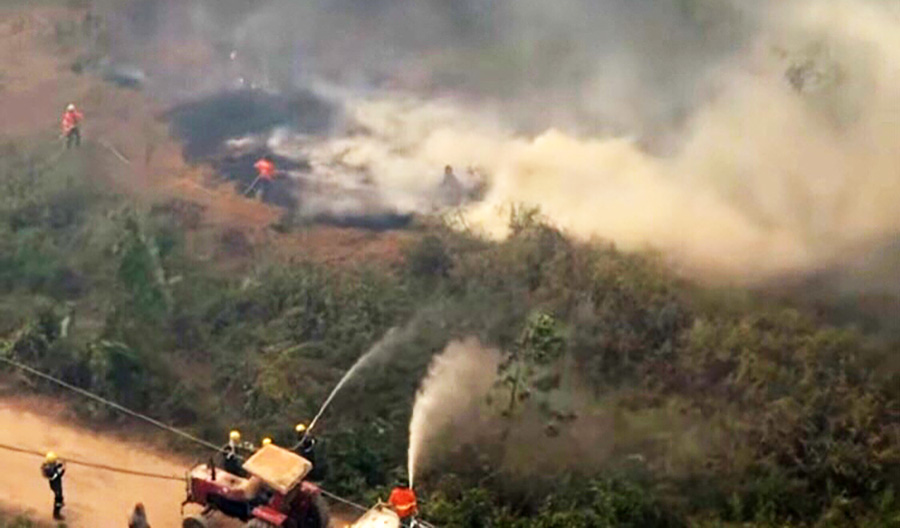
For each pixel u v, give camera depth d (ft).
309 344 75.77
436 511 61.31
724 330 76.54
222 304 79.87
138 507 58.75
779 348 74.74
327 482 65.46
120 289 79.15
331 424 69.36
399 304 80.23
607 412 70.13
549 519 60.64
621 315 77.87
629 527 61.00
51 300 79.97
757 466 66.23
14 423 69.67
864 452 66.54
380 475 66.33
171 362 74.49
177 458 67.67
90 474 65.77
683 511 63.41
